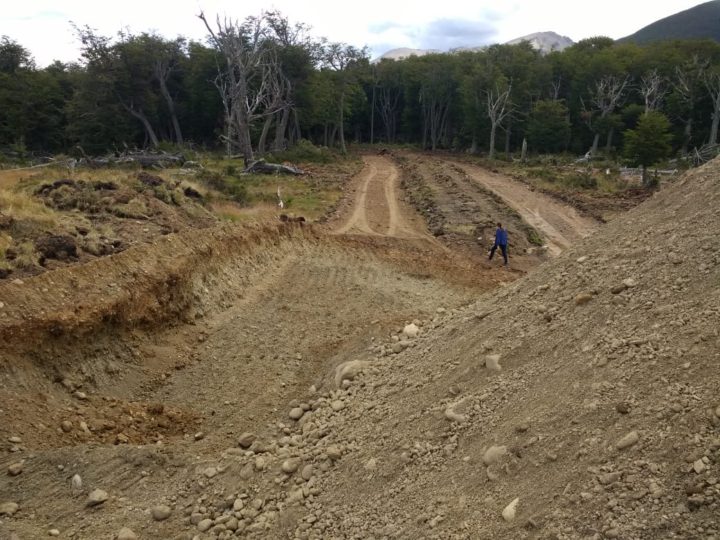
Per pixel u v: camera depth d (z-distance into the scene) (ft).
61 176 62.39
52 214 40.63
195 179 85.20
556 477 13.65
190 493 19.84
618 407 14.34
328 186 111.96
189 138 215.72
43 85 184.14
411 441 18.20
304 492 18.10
